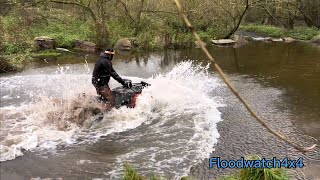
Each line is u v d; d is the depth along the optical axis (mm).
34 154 5527
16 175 4895
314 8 28297
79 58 15180
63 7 23625
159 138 6117
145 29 20203
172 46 18844
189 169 4973
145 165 5133
